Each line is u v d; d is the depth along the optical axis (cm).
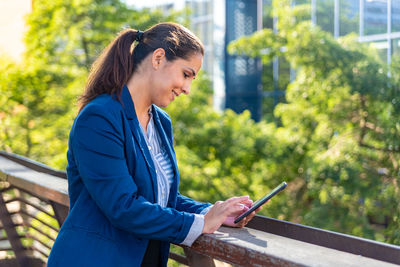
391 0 1067
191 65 137
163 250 148
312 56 975
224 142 1148
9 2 1124
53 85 1030
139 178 132
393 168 888
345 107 962
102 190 124
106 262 129
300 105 1035
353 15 1183
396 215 873
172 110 1159
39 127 972
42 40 1069
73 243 131
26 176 201
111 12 1101
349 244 114
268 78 1719
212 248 121
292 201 1028
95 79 136
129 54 137
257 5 1759
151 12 1197
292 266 98
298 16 1127
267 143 1131
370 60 945
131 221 123
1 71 996
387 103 916
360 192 885
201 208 153
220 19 1816
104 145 125
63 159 862
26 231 232
